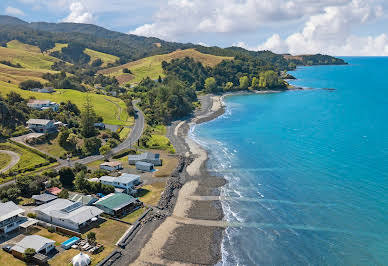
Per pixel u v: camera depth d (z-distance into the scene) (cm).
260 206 8562
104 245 6662
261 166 11494
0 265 5809
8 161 11062
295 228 7475
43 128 13775
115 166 11144
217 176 10712
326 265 6200
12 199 8569
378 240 6894
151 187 9812
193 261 6353
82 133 14512
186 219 7956
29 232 7038
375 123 17162
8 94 16438
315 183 9806
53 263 5941
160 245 6838
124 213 8088
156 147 14138
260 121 19062
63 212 7506
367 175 10181
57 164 11538
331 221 7694
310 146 13538
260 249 6750
